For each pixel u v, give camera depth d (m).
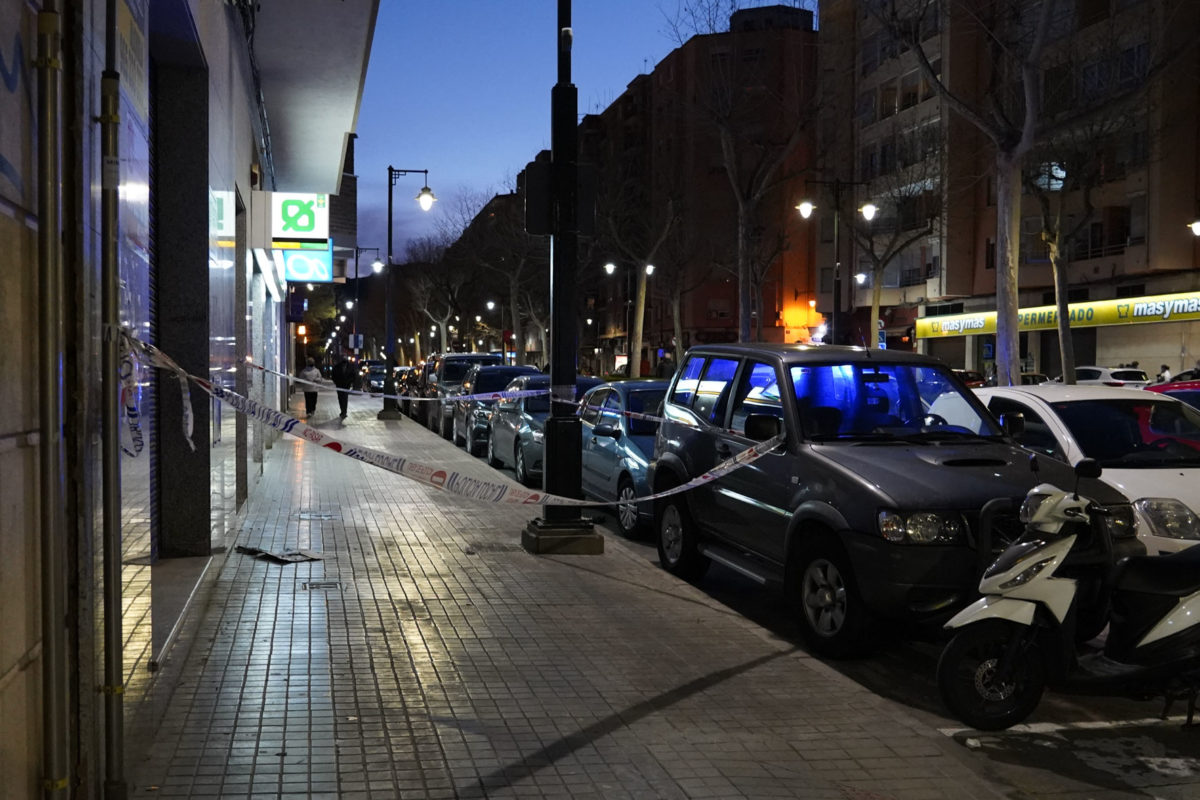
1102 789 4.59
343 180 30.86
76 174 3.20
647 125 74.25
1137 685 5.11
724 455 7.96
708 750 4.71
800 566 6.80
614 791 4.21
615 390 12.35
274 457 18.42
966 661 5.42
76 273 3.21
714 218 64.12
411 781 4.25
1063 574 5.44
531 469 14.89
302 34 14.40
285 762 4.41
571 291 9.51
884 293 54.97
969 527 5.97
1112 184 39.81
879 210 50.12
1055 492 5.29
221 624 6.66
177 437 8.12
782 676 5.89
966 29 42.09
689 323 67.56
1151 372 39.31
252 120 16.23
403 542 9.79
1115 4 33.66
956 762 4.69
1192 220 37.16
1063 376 31.92
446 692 5.42
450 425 24.61
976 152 43.41
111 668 3.53
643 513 10.72
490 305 89.12
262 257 16.23
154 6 6.65
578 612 7.23
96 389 3.45
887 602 6.00
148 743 4.51
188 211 8.04
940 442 7.11
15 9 2.74
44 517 2.93
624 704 5.32
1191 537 6.91
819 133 52.66
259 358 17.34
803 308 63.25
